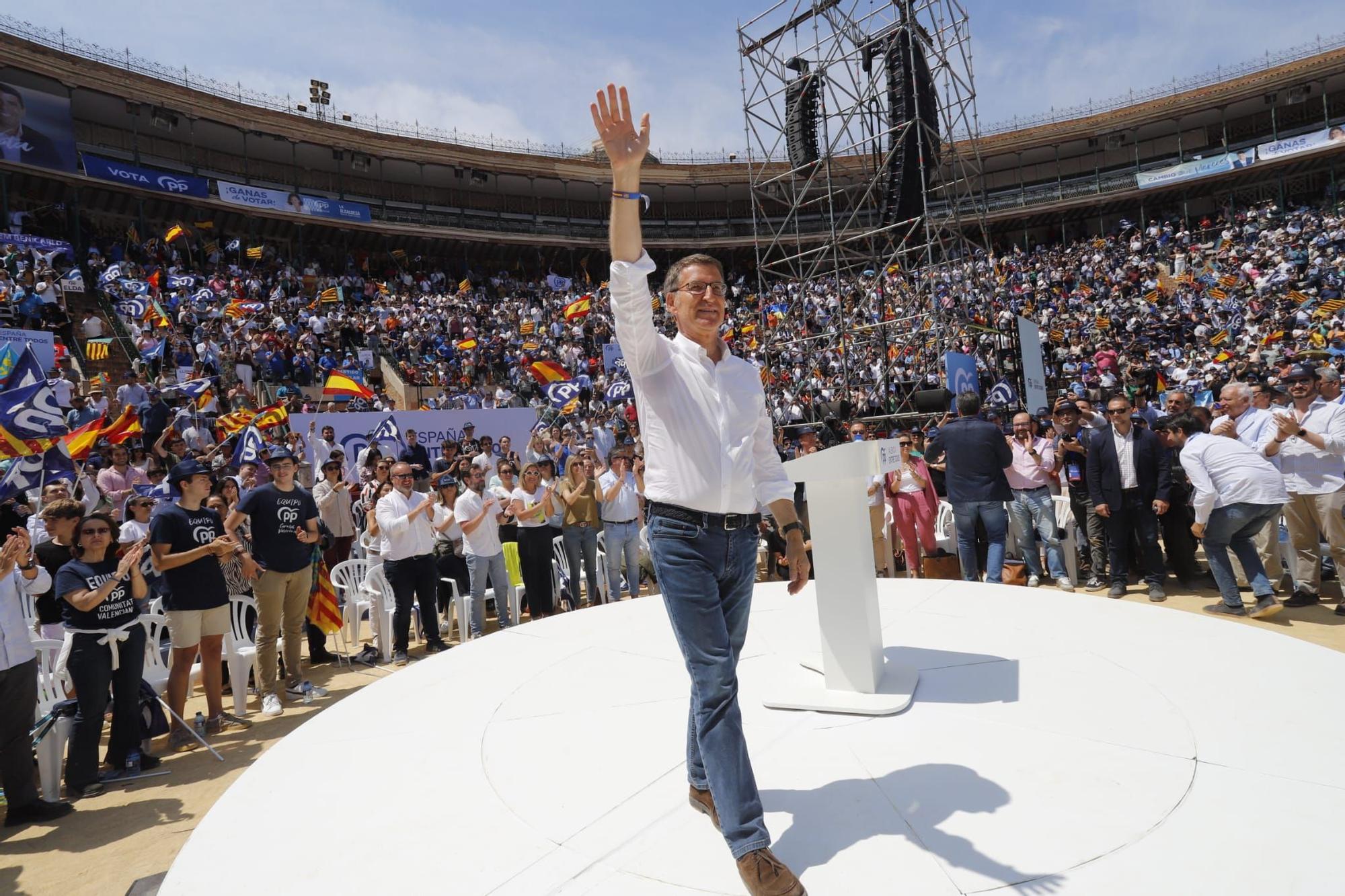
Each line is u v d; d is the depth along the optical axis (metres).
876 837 2.12
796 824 2.22
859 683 3.08
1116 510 7.52
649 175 37.88
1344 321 20.16
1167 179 34.97
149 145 28.50
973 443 7.32
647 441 2.20
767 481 2.47
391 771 2.76
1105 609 4.18
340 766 2.82
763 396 2.36
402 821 2.40
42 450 6.95
